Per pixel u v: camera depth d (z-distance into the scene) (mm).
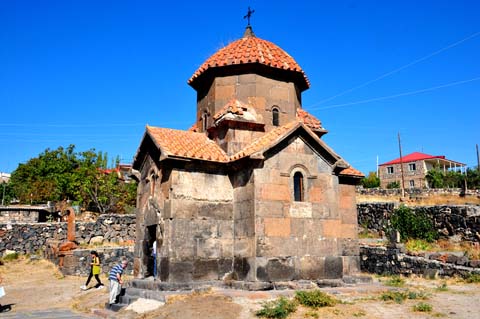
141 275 15508
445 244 23109
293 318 9992
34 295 17000
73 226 25141
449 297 12430
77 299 16141
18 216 30359
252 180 14039
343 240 16344
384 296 12109
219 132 16078
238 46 17500
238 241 14359
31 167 52250
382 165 77062
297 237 14195
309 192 14758
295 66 17188
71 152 54281
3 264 23641
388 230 25766
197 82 17953
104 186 39469
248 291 12695
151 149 15789
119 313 12188
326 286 13805
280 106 16828
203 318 10211
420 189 39062
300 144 14945
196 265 13898
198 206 14312
